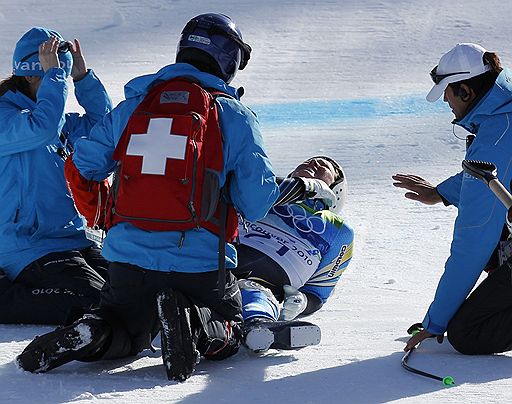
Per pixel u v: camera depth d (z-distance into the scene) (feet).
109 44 143.54
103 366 38.86
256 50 137.59
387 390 34.96
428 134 95.40
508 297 39.11
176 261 37.32
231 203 38.73
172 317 35.96
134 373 37.68
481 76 39.91
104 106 51.88
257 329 39.60
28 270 47.50
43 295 46.68
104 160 39.50
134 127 37.19
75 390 34.83
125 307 38.19
